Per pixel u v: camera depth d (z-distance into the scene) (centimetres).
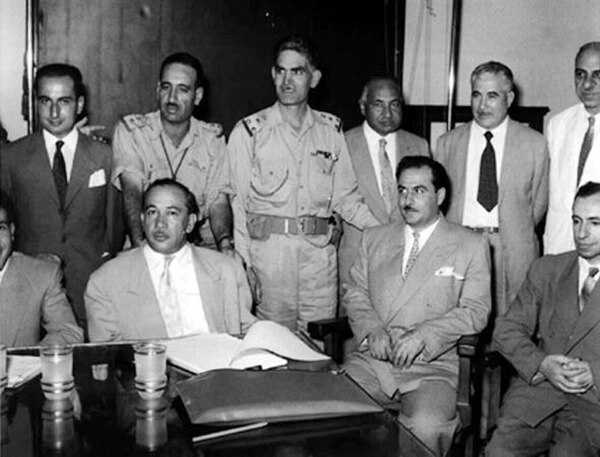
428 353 275
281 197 335
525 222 356
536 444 259
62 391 176
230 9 476
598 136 343
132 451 148
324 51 495
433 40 513
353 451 150
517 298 284
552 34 520
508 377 355
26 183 323
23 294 254
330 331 291
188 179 333
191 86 323
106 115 461
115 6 457
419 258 291
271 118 338
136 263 258
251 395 168
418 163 292
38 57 440
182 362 202
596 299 259
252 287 336
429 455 150
